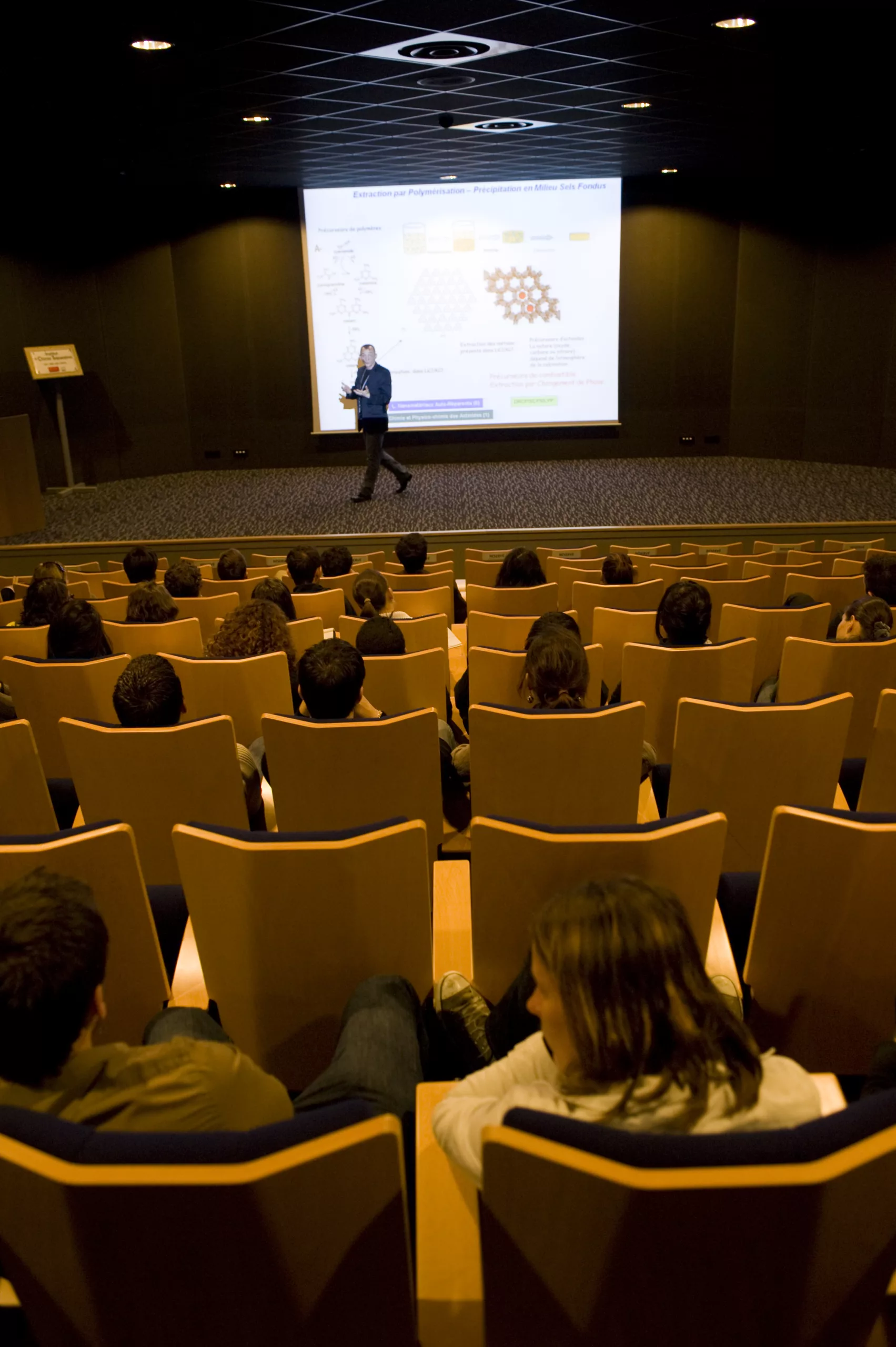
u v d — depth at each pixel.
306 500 10.71
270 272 12.27
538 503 10.11
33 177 9.95
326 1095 1.34
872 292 11.48
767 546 7.82
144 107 7.37
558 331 12.31
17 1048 1.07
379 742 2.33
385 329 12.30
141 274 12.13
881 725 2.44
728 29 6.00
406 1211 0.97
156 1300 0.97
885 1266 0.99
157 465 12.69
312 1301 1.00
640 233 12.14
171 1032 1.49
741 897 2.14
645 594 4.68
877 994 1.78
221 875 1.61
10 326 11.40
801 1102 1.02
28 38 5.52
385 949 1.71
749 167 11.08
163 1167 0.87
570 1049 1.06
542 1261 0.94
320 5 5.29
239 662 3.01
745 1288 0.92
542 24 5.84
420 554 5.87
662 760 3.26
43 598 4.52
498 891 1.69
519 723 2.29
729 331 12.38
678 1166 0.85
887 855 1.63
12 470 9.28
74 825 3.01
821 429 12.23
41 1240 0.95
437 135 9.05
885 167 10.91
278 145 9.11
